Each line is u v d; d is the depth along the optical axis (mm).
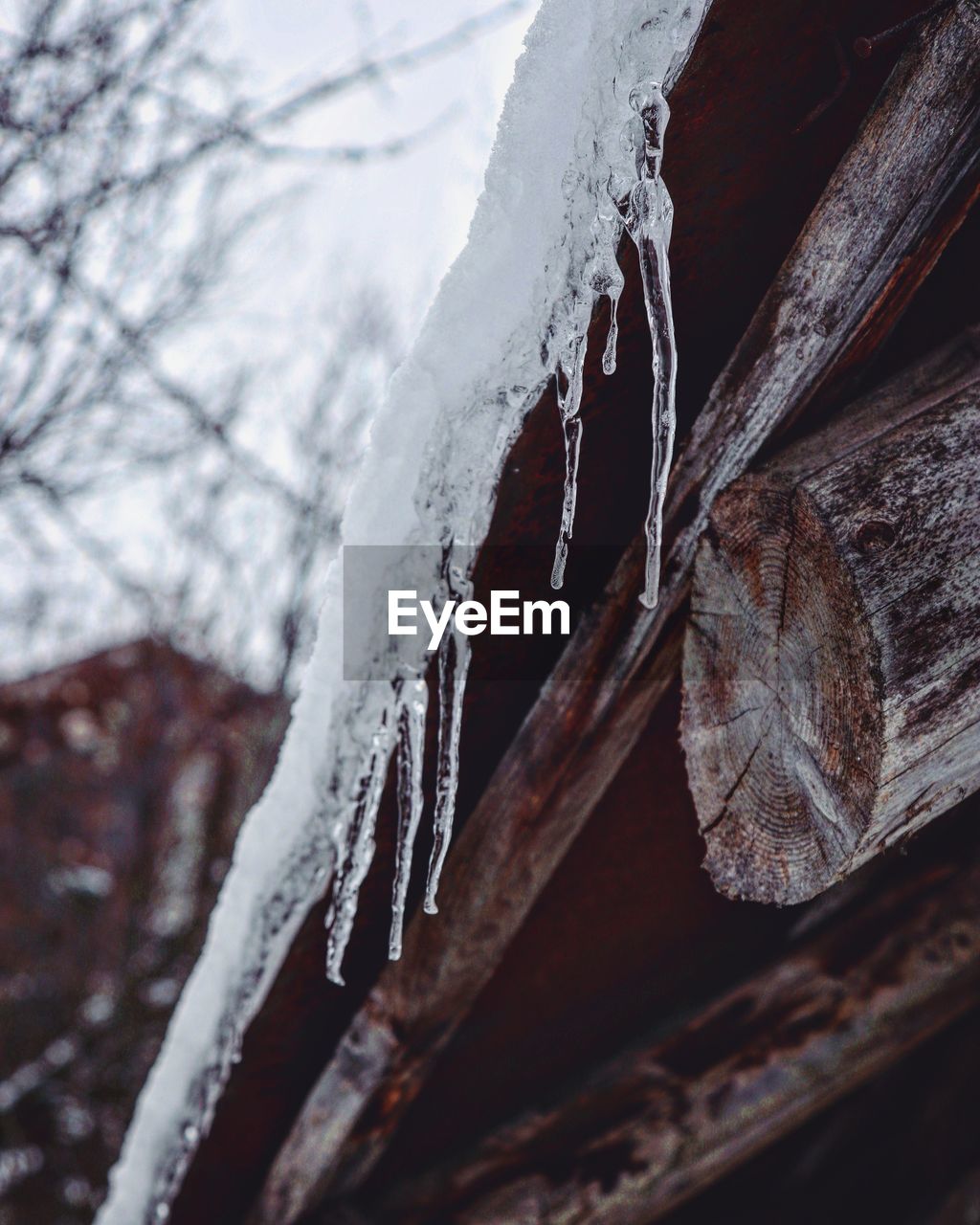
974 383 675
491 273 685
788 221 681
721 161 658
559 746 778
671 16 627
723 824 706
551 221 667
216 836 4023
